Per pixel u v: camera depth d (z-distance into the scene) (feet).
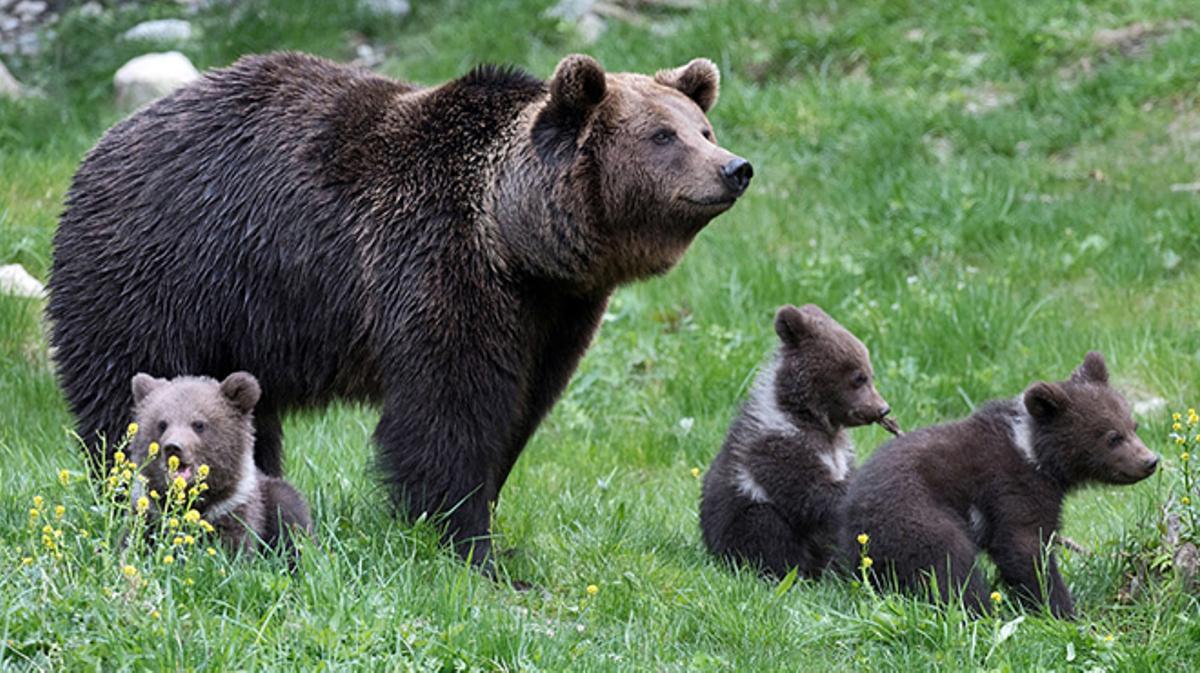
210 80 40.52
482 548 38.45
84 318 39.14
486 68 39.91
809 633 33.68
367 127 39.17
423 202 38.24
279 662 28.04
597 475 50.83
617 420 57.72
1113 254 67.21
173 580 30.22
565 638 31.17
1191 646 32.86
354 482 42.06
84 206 39.63
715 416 57.47
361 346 38.73
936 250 69.56
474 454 38.22
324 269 38.50
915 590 36.11
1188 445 37.14
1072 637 32.71
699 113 39.60
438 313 37.65
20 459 44.37
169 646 27.58
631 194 38.06
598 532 41.09
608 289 39.86
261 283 38.81
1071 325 61.98
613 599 35.35
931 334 60.90
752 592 36.24
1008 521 36.99
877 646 33.22
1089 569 38.50
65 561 30.32
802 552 42.32
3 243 62.39
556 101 37.93
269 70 40.50
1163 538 37.06
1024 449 37.50
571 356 40.88
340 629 29.40
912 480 36.99
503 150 38.42
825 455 41.78
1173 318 62.49
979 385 57.72
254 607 30.81
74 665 27.30
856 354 41.60
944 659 31.94
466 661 29.27
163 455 33.55
